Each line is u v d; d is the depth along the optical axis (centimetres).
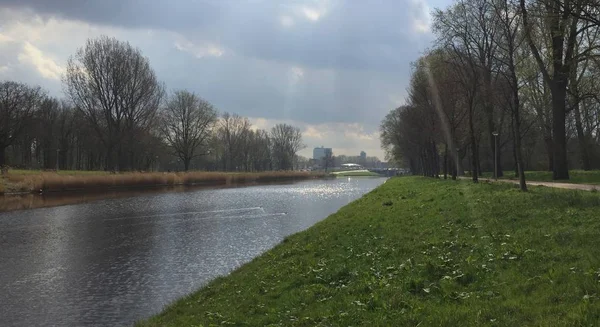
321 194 6588
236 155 14512
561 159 3803
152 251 2355
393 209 2544
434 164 6906
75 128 9919
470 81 3988
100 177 6525
